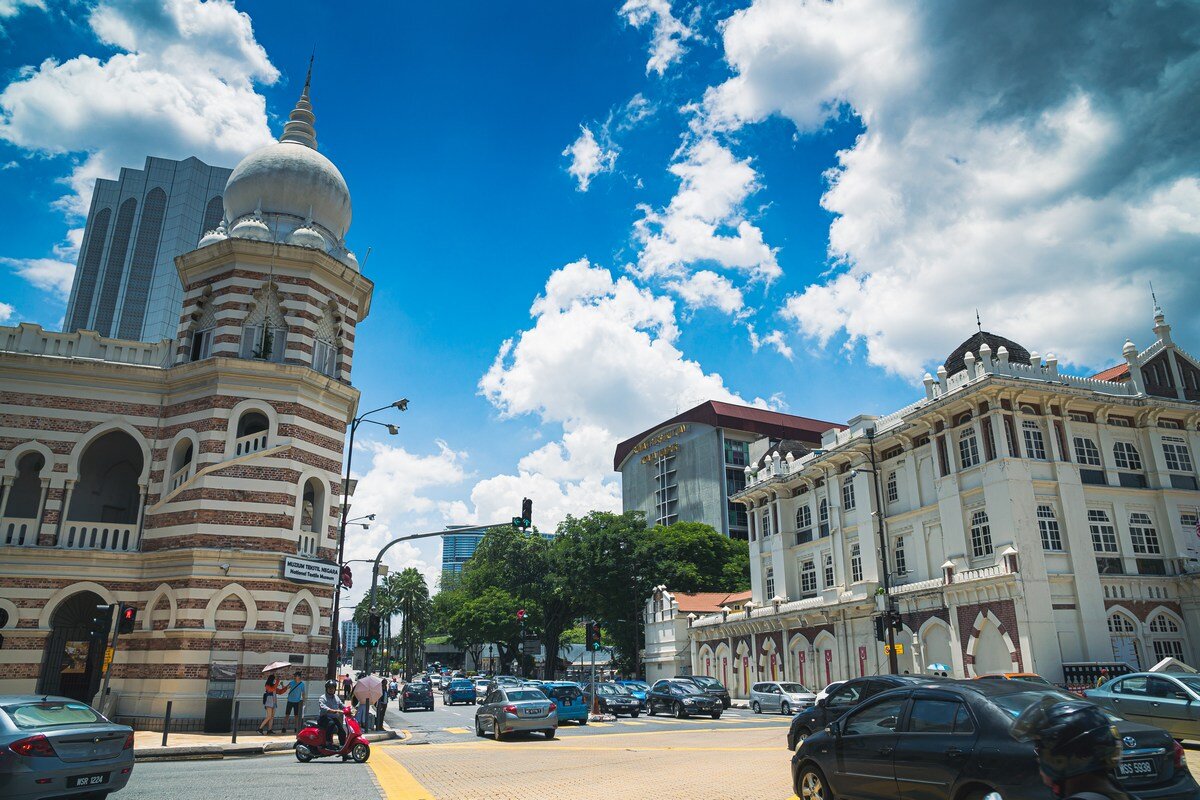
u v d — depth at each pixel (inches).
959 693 363.3
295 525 1204.5
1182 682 686.5
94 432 1246.3
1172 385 1680.6
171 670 1097.4
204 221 4665.4
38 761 466.6
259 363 1220.5
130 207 4581.7
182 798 515.5
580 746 943.0
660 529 3289.9
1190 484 1610.5
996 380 1475.1
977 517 1531.7
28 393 1234.6
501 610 3319.4
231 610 1132.5
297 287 1300.4
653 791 534.0
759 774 613.0
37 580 1156.5
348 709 815.1
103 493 1322.6
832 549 1953.7
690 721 1417.3
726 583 3061.0
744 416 4333.2
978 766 330.3
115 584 1176.2
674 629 2559.1
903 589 1622.8
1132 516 1551.4
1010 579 1384.1
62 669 1181.1
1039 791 305.1
